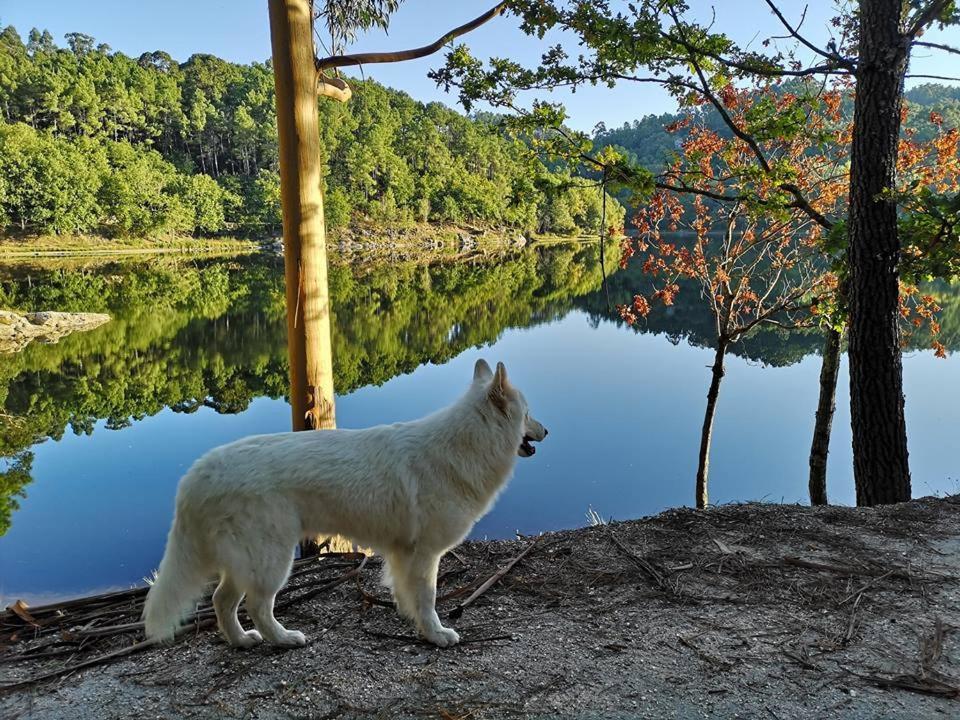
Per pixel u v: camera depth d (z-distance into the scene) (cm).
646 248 1054
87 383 1838
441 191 10094
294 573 444
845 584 411
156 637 316
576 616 378
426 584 350
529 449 396
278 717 284
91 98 8662
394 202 9456
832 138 824
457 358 2041
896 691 302
